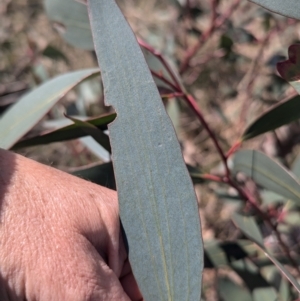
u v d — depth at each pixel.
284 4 0.18
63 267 0.17
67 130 0.25
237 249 0.30
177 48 0.53
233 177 0.30
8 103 0.57
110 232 0.19
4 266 0.16
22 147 0.26
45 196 0.18
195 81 0.56
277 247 0.37
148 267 0.18
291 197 0.27
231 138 0.54
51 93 0.25
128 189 0.18
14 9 0.65
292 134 0.48
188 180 0.17
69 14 0.31
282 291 0.34
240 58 0.48
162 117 0.18
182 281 0.18
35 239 0.17
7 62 0.62
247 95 0.48
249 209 0.35
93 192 0.19
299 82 0.19
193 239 0.17
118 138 0.18
